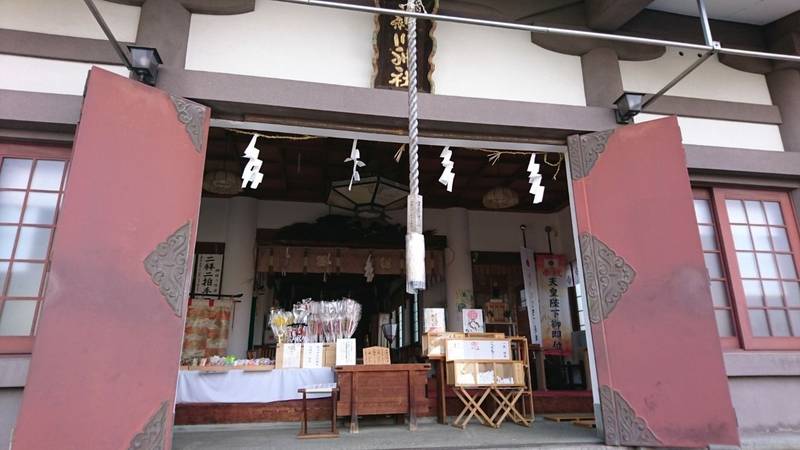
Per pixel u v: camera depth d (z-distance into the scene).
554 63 4.49
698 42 4.82
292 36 4.09
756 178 4.53
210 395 4.66
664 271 3.63
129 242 3.04
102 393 2.79
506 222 8.91
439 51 4.30
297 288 11.35
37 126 3.46
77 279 2.83
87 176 2.97
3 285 3.29
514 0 4.53
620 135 4.01
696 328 3.48
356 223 8.16
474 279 8.57
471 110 4.04
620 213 3.85
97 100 3.09
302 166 7.14
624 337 3.62
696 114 4.58
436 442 3.68
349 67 4.10
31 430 2.58
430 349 4.93
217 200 8.12
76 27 3.76
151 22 3.80
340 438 3.99
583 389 7.64
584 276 3.86
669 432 3.38
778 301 4.30
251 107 3.74
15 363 3.07
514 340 5.25
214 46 3.93
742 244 4.42
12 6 3.71
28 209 3.46
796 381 4.08
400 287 10.30
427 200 8.48
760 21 4.93
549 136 4.28
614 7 4.22
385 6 4.18
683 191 3.73
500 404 4.71
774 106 4.78
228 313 7.35
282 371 4.85
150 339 3.00
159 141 3.29
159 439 2.92
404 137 4.12
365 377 4.42
